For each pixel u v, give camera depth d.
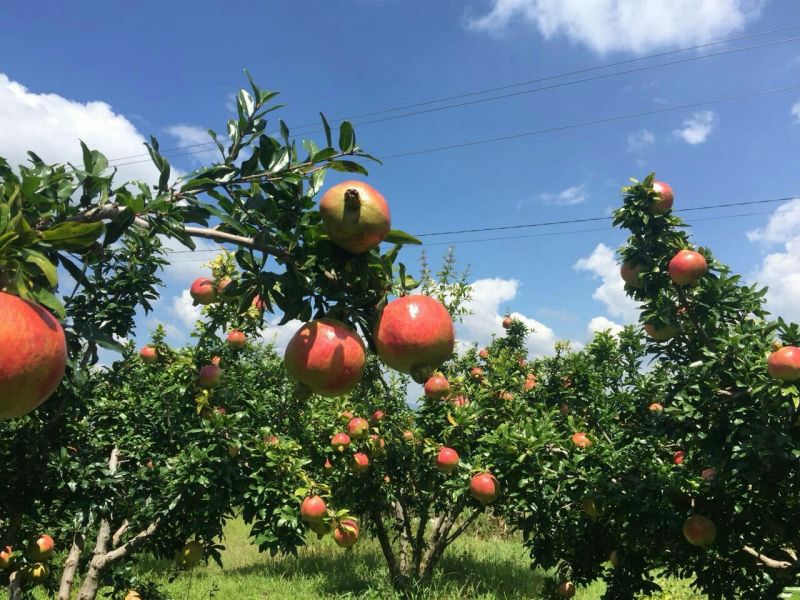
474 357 10.16
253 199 1.80
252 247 1.71
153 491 5.21
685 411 3.71
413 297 1.60
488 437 4.96
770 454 3.24
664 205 4.31
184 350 6.18
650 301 4.38
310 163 1.87
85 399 4.43
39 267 1.15
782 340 3.70
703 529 3.88
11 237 1.12
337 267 1.71
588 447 4.71
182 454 5.11
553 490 4.72
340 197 1.55
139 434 6.13
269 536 5.06
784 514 4.05
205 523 5.39
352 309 1.68
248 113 1.93
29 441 4.14
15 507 4.16
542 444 4.77
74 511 4.32
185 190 1.78
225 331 6.49
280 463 5.25
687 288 4.20
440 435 7.82
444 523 9.29
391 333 1.54
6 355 0.95
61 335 1.09
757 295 4.21
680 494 4.18
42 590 7.23
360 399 8.33
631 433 5.98
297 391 1.58
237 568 10.11
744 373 3.55
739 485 3.99
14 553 4.96
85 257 1.76
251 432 5.91
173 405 6.02
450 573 9.05
